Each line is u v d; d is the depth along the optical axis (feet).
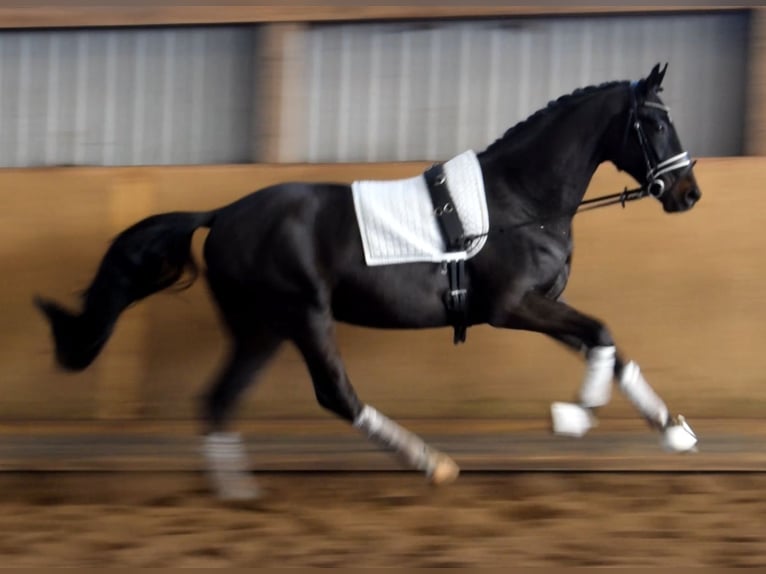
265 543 20.43
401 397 29.14
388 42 30.04
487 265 22.24
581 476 24.11
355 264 22.30
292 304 22.58
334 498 23.35
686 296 28.50
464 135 30.07
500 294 22.33
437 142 30.14
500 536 20.74
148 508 22.77
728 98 29.35
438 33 29.94
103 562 19.43
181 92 30.45
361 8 29.55
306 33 30.12
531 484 23.81
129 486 24.43
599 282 28.63
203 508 22.80
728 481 23.70
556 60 29.76
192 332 29.35
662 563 18.97
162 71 30.48
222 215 23.34
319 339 22.56
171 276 23.65
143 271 23.38
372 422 22.63
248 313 23.13
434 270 22.26
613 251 28.60
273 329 23.02
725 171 28.27
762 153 28.81
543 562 19.12
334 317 23.25
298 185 23.21
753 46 28.73
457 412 29.12
